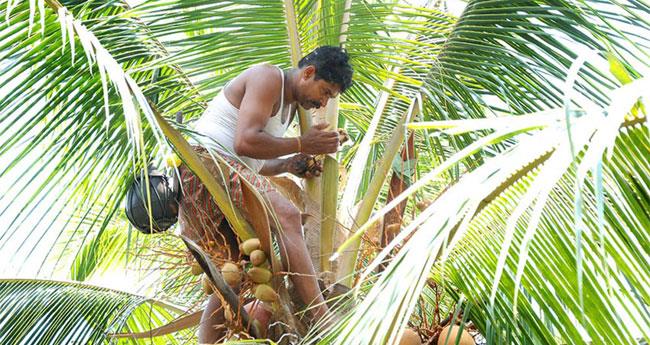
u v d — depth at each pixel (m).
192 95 5.26
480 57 4.70
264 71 4.37
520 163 2.36
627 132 2.79
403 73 5.45
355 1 5.11
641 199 2.88
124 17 4.68
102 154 4.65
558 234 3.23
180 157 4.14
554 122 2.37
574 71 2.10
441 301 4.53
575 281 3.21
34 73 4.39
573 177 3.18
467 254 3.59
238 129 4.25
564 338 3.34
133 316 5.84
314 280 4.12
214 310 4.44
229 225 4.45
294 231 4.18
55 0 4.35
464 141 4.77
